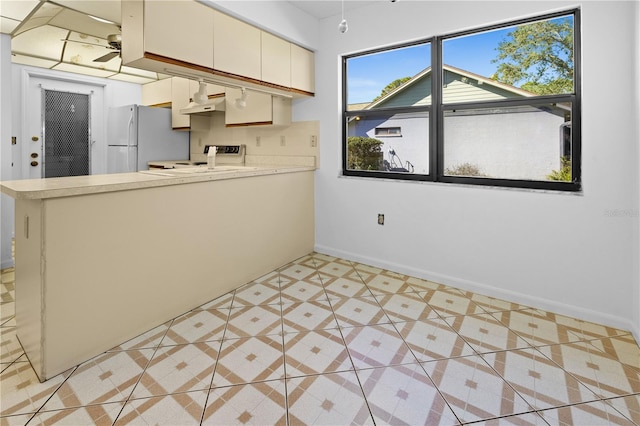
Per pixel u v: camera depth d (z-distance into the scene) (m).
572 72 2.40
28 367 1.80
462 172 2.91
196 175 2.41
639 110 1.99
